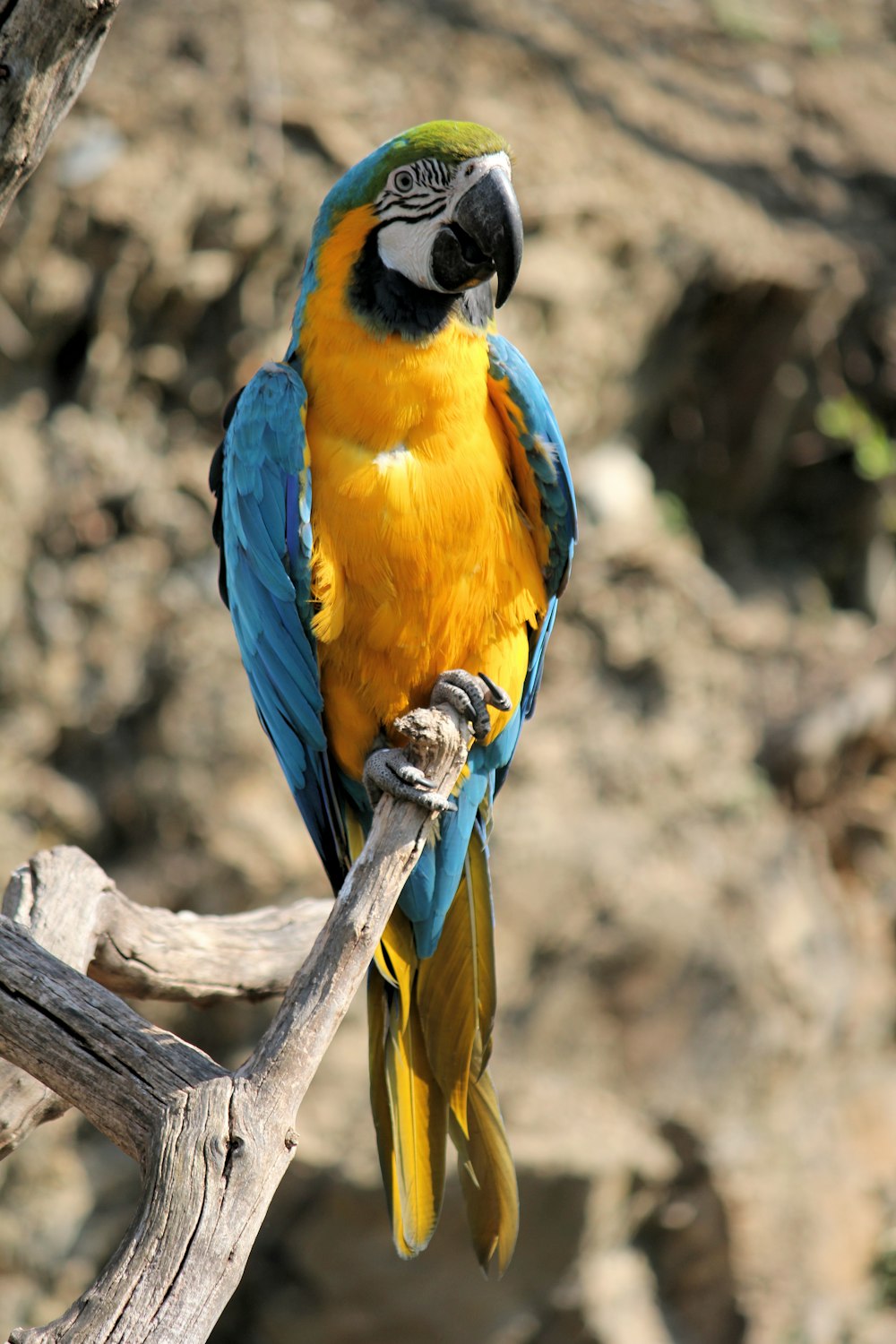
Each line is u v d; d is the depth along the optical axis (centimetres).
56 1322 355
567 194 1252
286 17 1302
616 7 1521
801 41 1584
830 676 1319
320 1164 1093
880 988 1284
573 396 1259
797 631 1354
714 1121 1162
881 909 1301
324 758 566
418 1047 538
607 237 1264
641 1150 1131
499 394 532
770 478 1386
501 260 523
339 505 515
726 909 1198
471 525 521
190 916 612
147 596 1174
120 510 1180
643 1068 1167
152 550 1184
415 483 512
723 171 1380
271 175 1191
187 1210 365
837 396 1360
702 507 1385
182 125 1183
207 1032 1139
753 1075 1178
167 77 1207
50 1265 1108
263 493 527
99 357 1170
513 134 1293
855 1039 1266
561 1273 1123
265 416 525
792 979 1200
